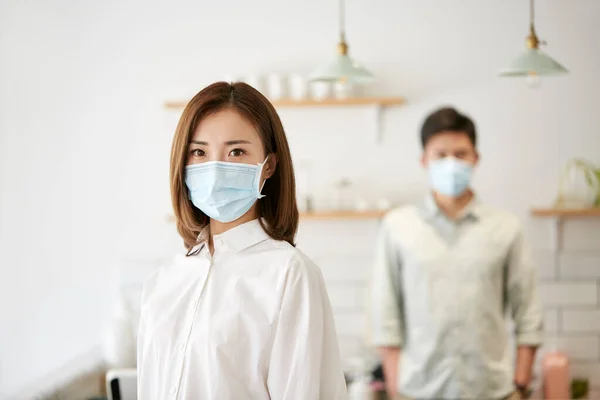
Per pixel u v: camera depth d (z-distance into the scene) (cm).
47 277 425
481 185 420
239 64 421
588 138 416
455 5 417
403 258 337
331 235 421
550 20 416
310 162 421
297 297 161
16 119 423
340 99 409
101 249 423
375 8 418
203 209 170
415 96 418
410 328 335
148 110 422
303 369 158
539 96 418
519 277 331
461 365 326
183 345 163
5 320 428
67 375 327
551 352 393
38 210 425
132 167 422
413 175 419
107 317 423
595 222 416
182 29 421
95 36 421
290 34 419
